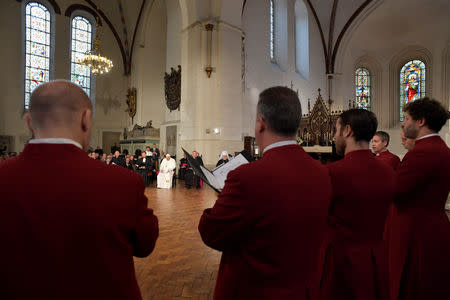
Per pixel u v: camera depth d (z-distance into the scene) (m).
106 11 21.89
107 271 0.92
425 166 1.88
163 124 17.36
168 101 17.27
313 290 1.19
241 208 1.11
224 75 14.36
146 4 20.72
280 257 1.11
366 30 23.88
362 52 25.20
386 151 3.24
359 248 1.54
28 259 0.85
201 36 14.38
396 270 2.04
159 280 3.31
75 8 20.31
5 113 17.39
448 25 21.09
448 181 1.92
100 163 1.02
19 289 0.85
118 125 22.72
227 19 14.61
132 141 20.34
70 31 20.20
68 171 0.91
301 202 1.13
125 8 21.97
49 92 0.98
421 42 22.80
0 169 0.91
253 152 15.32
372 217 1.57
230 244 1.22
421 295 1.88
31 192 0.87
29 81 18.45
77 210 0.88
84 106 1.04
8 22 17.66
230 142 14.34
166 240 4.79
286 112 1.24
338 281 1.56
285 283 1.12
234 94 14.72
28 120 1.00
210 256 4.07
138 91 21.31
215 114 14.13
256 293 1.14
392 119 24.28
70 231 0.87
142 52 21.33
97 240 0.90
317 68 23.69
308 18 22.84
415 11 21.62
